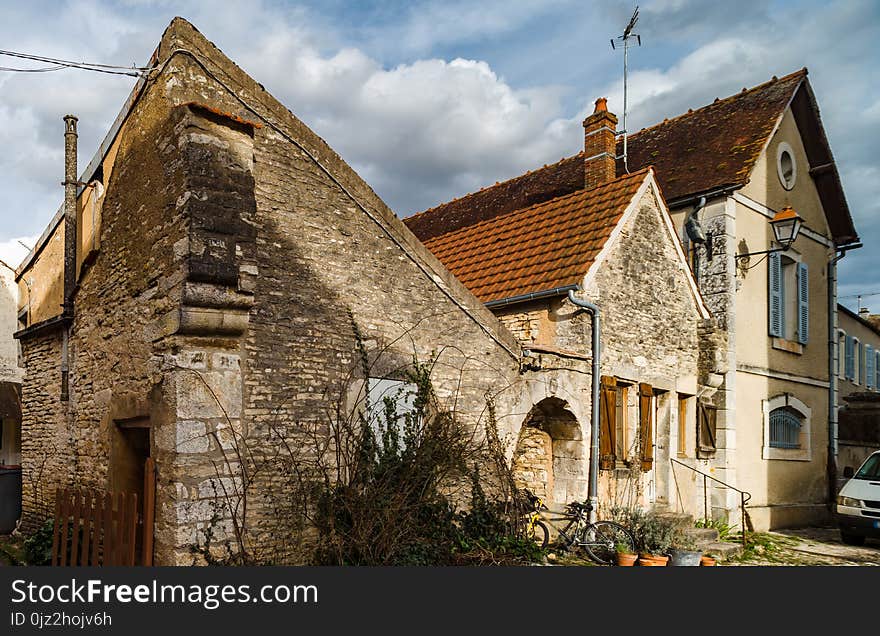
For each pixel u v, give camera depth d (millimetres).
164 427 5977
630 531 9102
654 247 11109
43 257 10719
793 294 14500
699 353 11961
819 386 15023
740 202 12836
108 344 7598
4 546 9102
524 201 15633
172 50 6461
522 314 10102
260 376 6492
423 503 7355
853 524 11477
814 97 14484
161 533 5828
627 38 13734
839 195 15344
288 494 6535
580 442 9562
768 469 13180
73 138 9703
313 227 7176
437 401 8078
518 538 8211
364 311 7520
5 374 17188
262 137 6875
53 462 9273
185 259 5891
